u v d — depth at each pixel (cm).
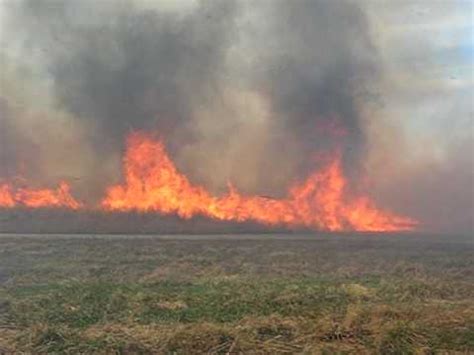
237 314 1305
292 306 1352
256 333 1139
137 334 1138
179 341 1090
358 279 1823
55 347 1094
